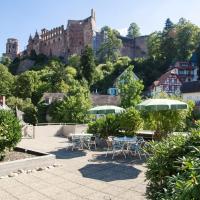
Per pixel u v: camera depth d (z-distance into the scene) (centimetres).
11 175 891
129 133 1468
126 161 1153
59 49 13888
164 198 352
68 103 4478
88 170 996
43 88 8188
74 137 1485
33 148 1495
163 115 1273
